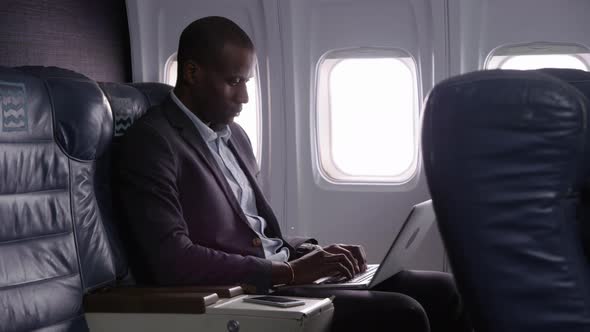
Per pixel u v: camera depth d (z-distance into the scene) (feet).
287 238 8.64
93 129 6.35
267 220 8.19
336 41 10.62
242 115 11.27
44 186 5.98
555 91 3.44
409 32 10.32
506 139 3.53
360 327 6.50
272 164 11.06
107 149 6.73
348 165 11.07
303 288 6.93
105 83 7.22
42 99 6.02
